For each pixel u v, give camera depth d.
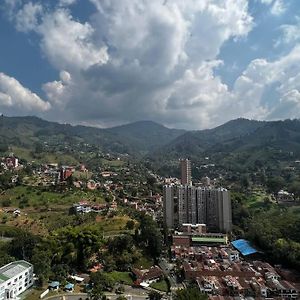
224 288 141.25
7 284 124.56
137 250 182.50
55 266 150.75
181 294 116.06
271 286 144.00
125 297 128.12
